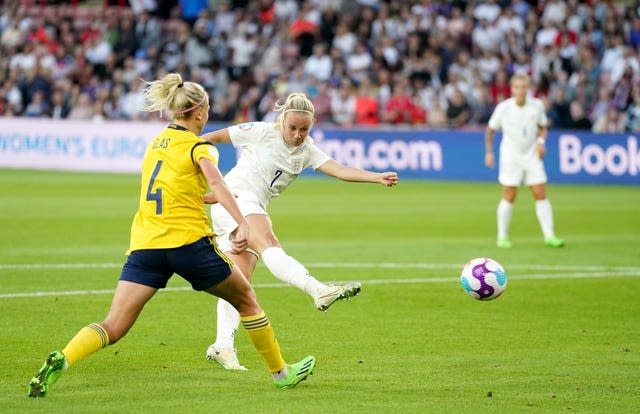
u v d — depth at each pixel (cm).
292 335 3219
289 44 11612
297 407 2289
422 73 10794
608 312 3650
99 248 5166
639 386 2533
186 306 3672
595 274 4525
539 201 5534
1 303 3662
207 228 2409
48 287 4016
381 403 2336
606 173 9581
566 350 3002
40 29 11894
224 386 2511
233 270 2409
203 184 2394
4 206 7075
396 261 4881
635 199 8175
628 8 11669
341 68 10900
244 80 10988
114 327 2372
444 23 11662
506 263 4850
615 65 10788
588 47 10956
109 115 10919
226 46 11531
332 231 6106
